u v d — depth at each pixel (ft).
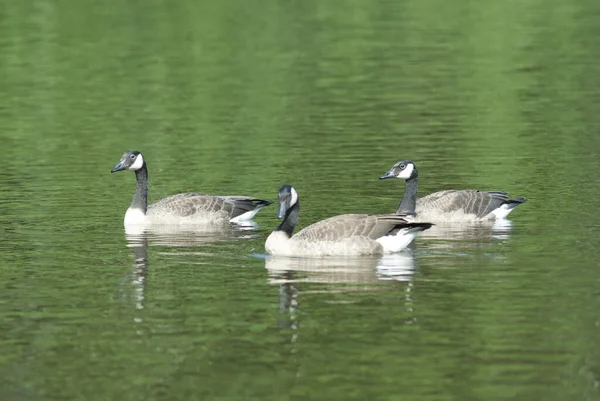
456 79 150.51
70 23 190.08
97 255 76.74
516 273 69.15
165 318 61.72
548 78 150.20
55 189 99.86
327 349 56.18
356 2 209.97
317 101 138.31
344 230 75.20
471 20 191.72
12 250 78.02
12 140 121.80
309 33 182.60
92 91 146.61
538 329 58.34
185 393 51.31
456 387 51.11
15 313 63.10
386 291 65.82
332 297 64.80
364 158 109.40
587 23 187.11
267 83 149.69
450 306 62.49
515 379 51.88
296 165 106.83
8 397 51.26
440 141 116.67
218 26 188.44
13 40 176.96
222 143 118.01
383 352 55.62
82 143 119.85
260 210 93.91
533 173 102.12
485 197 87.97
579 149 112.27
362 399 50.06
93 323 61.21
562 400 49.49
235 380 52.65
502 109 132.77
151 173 105.50
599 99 137.28
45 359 55.93
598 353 54.80
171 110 135.54
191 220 87.76
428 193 95.50
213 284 68.39
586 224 82.84
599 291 64.75
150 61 163.73
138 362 55.21
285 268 72.08
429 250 76.43
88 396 51.31
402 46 172.45
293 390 51.29
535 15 195.31
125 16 196.85
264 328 59.57
